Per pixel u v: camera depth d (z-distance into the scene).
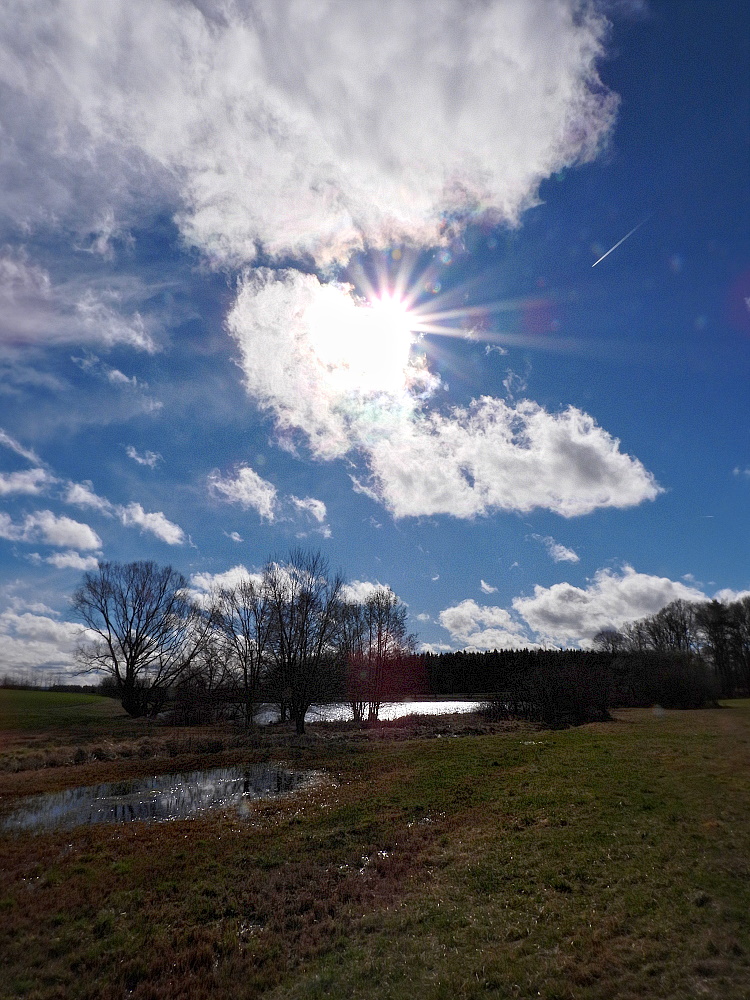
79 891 11.16
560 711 44.16
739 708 49.94
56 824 16.14
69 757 28.19
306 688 41.50
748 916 7.88
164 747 31.16
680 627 89.56
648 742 24.36
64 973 8.34
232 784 21.80
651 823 12.48
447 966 7.70
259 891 11.01
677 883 9.25
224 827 15.38
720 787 15.02
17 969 8.50
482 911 9.27
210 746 31.27
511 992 6.92
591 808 14.27
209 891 11.07
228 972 8.21
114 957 8.74
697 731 28.22
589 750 23.30
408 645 58.06
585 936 7.98
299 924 9.62
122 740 36.16
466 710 65.88
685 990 6.44
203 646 55.06
